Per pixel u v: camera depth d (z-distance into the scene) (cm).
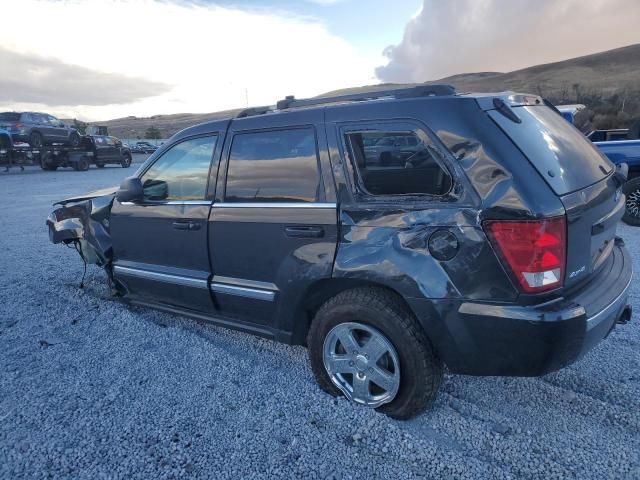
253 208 328
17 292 541
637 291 488
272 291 327
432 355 276
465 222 249
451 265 253
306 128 308
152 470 253
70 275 607
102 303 500
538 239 234
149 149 5444
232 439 277
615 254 327
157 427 289
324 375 313
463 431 279
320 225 295
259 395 320
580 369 344
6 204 1288
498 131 252
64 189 1636
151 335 419
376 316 279
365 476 247
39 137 2411
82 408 310
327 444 271
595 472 245
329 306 300
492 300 248
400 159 272
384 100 285
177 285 389
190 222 366
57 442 276
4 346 403
